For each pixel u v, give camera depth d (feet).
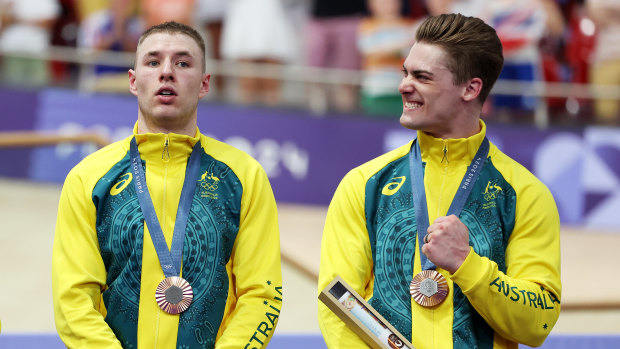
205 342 21.63
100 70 62.54
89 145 53.36
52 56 62.44
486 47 21.77
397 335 20.66
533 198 21.89
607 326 40.45
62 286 21.76
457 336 20.98
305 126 63.31
